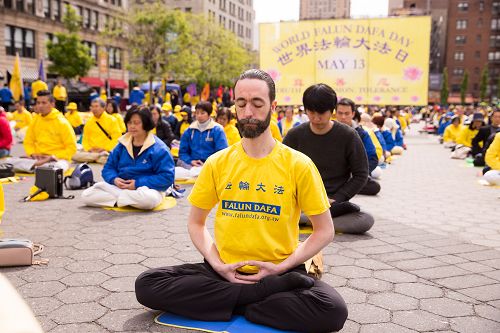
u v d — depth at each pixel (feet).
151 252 15.14
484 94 319.27
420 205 24.14
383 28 73.20
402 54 73.36
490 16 333.83
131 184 21.18
